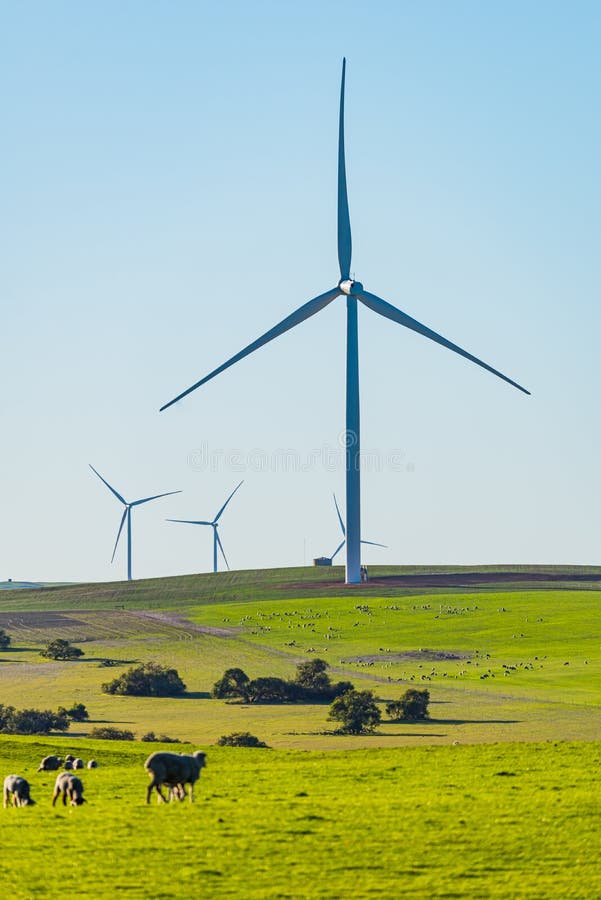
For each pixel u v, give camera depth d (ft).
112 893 336.08
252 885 343.67
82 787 467.52
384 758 617.21
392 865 362.53
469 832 400.88
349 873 354.54
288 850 378.53
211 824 410.93
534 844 385.91
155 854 373.81
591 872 355.77
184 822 413.80
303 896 333.21
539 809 437.99
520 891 337.31
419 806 444.96
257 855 372.58
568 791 482.69
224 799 465.06
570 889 339.16
